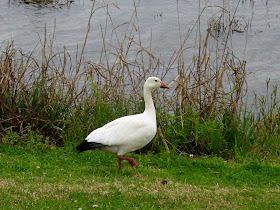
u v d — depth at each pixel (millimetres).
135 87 13594
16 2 27625
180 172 10766
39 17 25594
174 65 20938
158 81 10359
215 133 12742
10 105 12789
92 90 14438
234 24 25016
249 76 20422
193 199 8844
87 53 21844
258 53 22500
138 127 9938
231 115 13273
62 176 9859
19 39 22688
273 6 27766
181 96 13211
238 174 10812
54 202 8336
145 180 9875
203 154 12758
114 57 21609
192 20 25547
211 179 10406
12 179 9438
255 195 9273
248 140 13094
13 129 12703
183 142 12773
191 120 12758
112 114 12977
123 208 8227
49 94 13172
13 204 8172
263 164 11766
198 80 13359
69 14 26172
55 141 12734
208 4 27625
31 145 11852
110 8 27062
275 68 21234
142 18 25750
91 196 8672
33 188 8914
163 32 24172
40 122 12906
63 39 23156
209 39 23562
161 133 12445
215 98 13102
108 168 10617
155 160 11641
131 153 12258
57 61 20812
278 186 10133
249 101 18297
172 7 27297
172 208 8422
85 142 10023
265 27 25016
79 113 13070
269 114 15344
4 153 11430
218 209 8477
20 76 13023
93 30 24266
